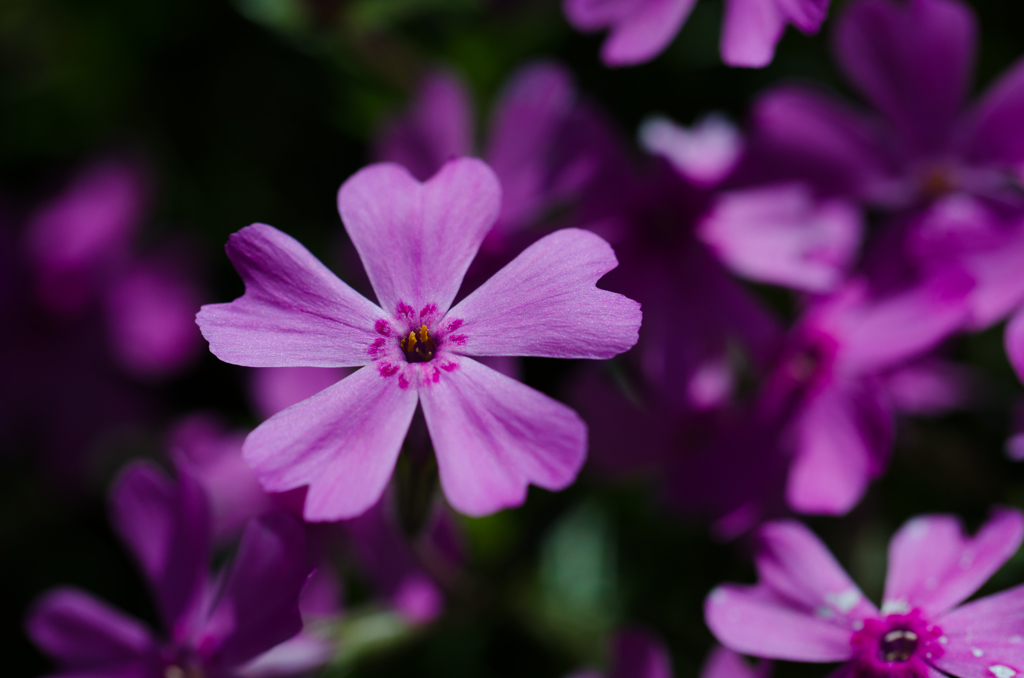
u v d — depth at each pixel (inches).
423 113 6.1
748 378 6.0
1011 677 4.9
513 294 4.9
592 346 4.8
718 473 5.7
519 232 5.9
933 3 5.8
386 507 5.6
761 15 5.2
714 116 6.3
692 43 6.8
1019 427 5.7
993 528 5.1
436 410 4.8
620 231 5.8
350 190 5.0
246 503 6.2
